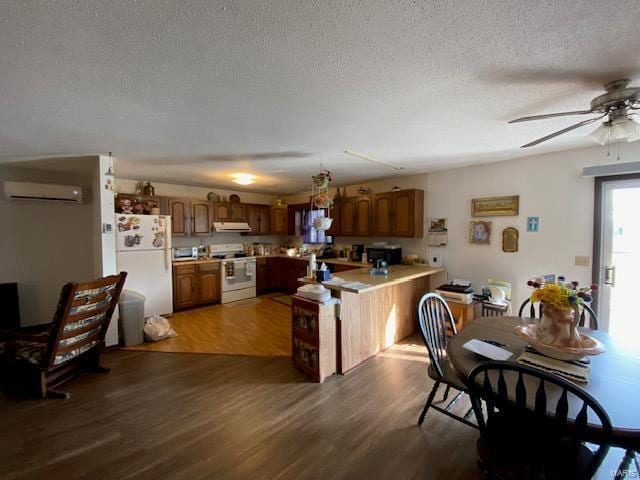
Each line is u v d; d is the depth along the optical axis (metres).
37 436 1.97
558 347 1.51
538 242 3.37
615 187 2.92
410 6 1.08
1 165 3.70
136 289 4.21
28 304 3.96
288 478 1.64
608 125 1.65
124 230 4.08
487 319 2.28
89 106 1.93
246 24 1.17
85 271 4.29
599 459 1.10
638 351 1.67
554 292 1.59
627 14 1.11
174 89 1.71
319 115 2.12
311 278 3.21
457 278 4.05
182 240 5.55
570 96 1.83
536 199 3.37
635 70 1.51
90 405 2.33
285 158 3.42
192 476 1.65
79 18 1.12
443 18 1.14
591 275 3.05
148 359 3.17
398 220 4.38
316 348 2.69
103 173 3.30
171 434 1.99
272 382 2.68
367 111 2.05
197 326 4.22
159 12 1.09
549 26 1.19
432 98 1.85
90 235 4.31
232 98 1.83
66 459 1.77
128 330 3.51
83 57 1.38
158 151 3.07
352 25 1.18
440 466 1.73
